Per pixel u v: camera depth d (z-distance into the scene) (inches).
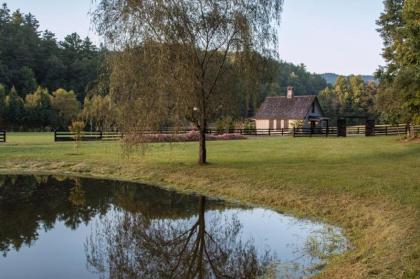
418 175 693.3
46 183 842.8
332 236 470.0
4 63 3799.2
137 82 767.1
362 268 338.0
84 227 548.7
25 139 1676.9
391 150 1137.4
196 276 392.2
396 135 1947.6
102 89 818.8
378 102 1838.1
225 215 594.2
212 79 841.5
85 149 1229.1
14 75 3698.3
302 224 526.9
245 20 788.6
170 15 745.0
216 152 1144.2
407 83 1266.0
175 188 775.1
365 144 1364.4
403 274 302.4
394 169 767.1
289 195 627.2
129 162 988.6
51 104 3107.8
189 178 800.9
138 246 478.3
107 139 1585.9
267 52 832.3
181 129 826.8
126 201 688.4
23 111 2960.1
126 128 780.6
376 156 995.9
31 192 758.5
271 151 1162.0
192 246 478.9
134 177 882.1
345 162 888.9
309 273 374.3
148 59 751.7
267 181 701.3
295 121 2532.0
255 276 380.8
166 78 754.8
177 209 634.2
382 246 382.6
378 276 312.2
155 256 446.0
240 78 839.7
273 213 587.5
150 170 893.8
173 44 753.6
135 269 406.9
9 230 529.3
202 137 886.4
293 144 1408.7
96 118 833.5
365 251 384.5
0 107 2859.3
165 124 801.6
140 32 756.6
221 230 530.0
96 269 403.2
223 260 429.7
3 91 2945.4
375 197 553.3
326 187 628.1
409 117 1421.0
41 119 3011.8
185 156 1061.1
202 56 813.9
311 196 605.9
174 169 869.8
